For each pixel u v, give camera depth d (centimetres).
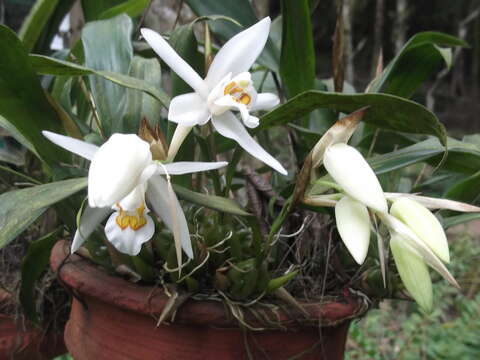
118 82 31
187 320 32
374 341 90
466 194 37
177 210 27
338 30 39
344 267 38
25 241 46
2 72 32
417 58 46
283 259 37
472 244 123
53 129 35
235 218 38
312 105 31
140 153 25
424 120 29
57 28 49
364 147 46
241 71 30
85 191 35
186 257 32
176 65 29
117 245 29
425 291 27
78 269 35
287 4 39
